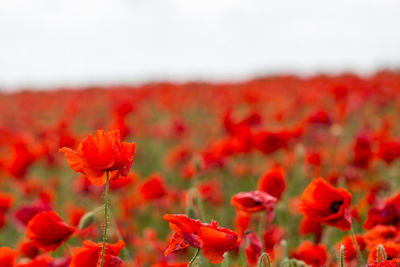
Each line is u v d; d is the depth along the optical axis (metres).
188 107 14.54
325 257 2.27
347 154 5.39
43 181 6.97
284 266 1.97
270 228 2.99
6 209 3.91
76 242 4.21
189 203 2.51
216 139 9.03
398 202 2.13
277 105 12.14
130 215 4.31
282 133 4.36
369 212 2.19
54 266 2.12
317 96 10.95
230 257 3.04
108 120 13.02
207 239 1.46
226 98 13.02
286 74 21.34
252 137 4.55
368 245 2.10
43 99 18.41
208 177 5.72
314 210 1.92
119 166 1.54
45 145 6.90
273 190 2.53
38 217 1.98
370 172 5.03
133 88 18.17
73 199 6.13
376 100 10.43
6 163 6.20
